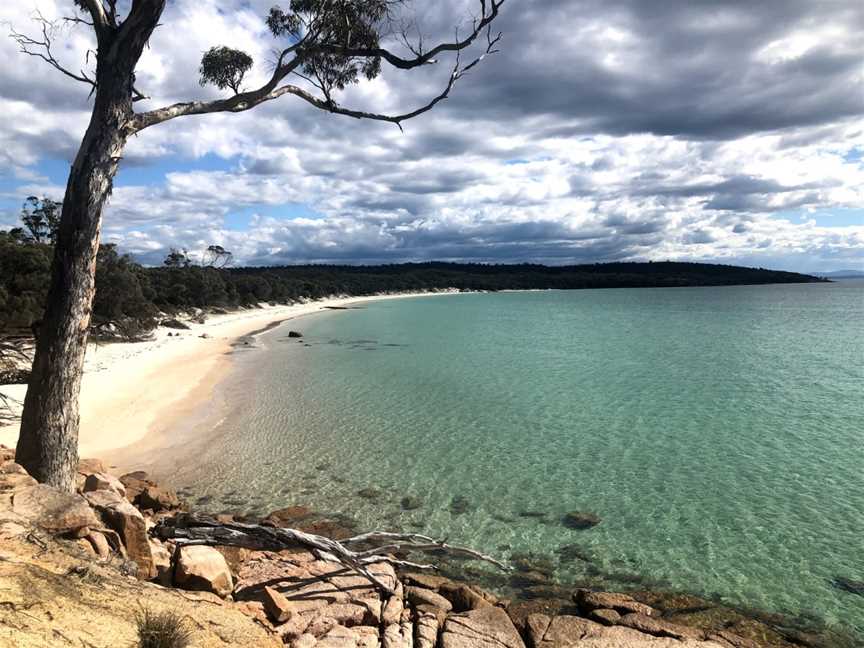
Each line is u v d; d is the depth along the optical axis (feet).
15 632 13.35
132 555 23.84
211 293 279.08
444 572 35.17
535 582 34.27
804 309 344.69
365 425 70.28
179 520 30.89
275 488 48.67
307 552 31.60
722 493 48.83
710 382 103.04
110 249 152.25
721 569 36.22
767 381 104.22
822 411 80.33
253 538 29.55
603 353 144.36
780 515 44.32
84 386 85.20
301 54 35.40
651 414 78.13
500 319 275.59
